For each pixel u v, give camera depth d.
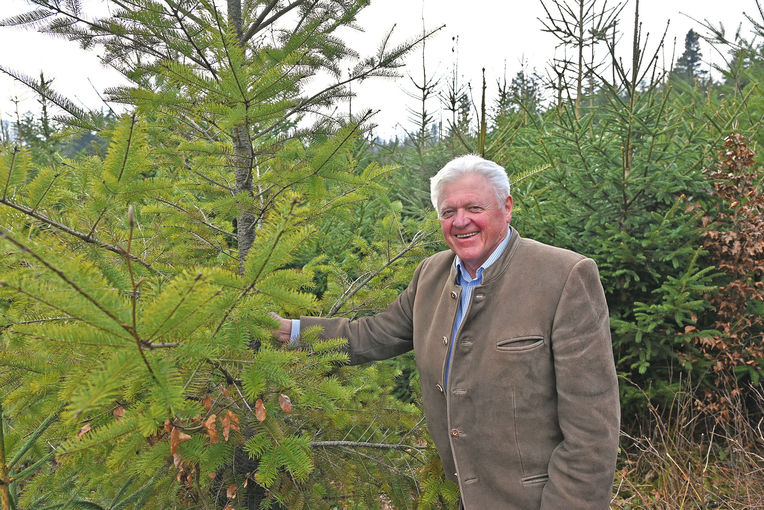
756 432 3.66
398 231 2.78
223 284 1.15
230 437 1.58
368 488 2.08
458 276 1.77
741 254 3.60
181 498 1.85
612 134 4.05
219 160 1.90
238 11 2.05
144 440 1.36
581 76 5.50
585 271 1.53
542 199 4.44
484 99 3.07
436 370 1.79
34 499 1.92
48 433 1.55
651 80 3.63
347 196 1.99
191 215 2.03
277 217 1.26
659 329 3.69
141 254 1.93
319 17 1.72
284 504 1.88
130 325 1.01
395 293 2.55
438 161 5.98
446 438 1.81
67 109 1.76
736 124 4.39
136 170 1.39
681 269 3.76
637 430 3.89
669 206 3.85
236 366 1.45
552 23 5.38
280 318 1.96
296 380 1.62
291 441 1.50
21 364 1.44
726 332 3.52
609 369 1.51
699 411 3.61
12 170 1.27
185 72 1.54
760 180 3.82
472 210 1.62
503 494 1.60
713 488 3.22
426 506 1.96
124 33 1.74
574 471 1.46
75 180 1.71
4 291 1.15
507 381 1.56
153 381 1.09
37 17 1.58
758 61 4.89
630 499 3.21
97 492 2.09
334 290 2.57
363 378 2.27
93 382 0.95
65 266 0.94
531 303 1.56
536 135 4.80
